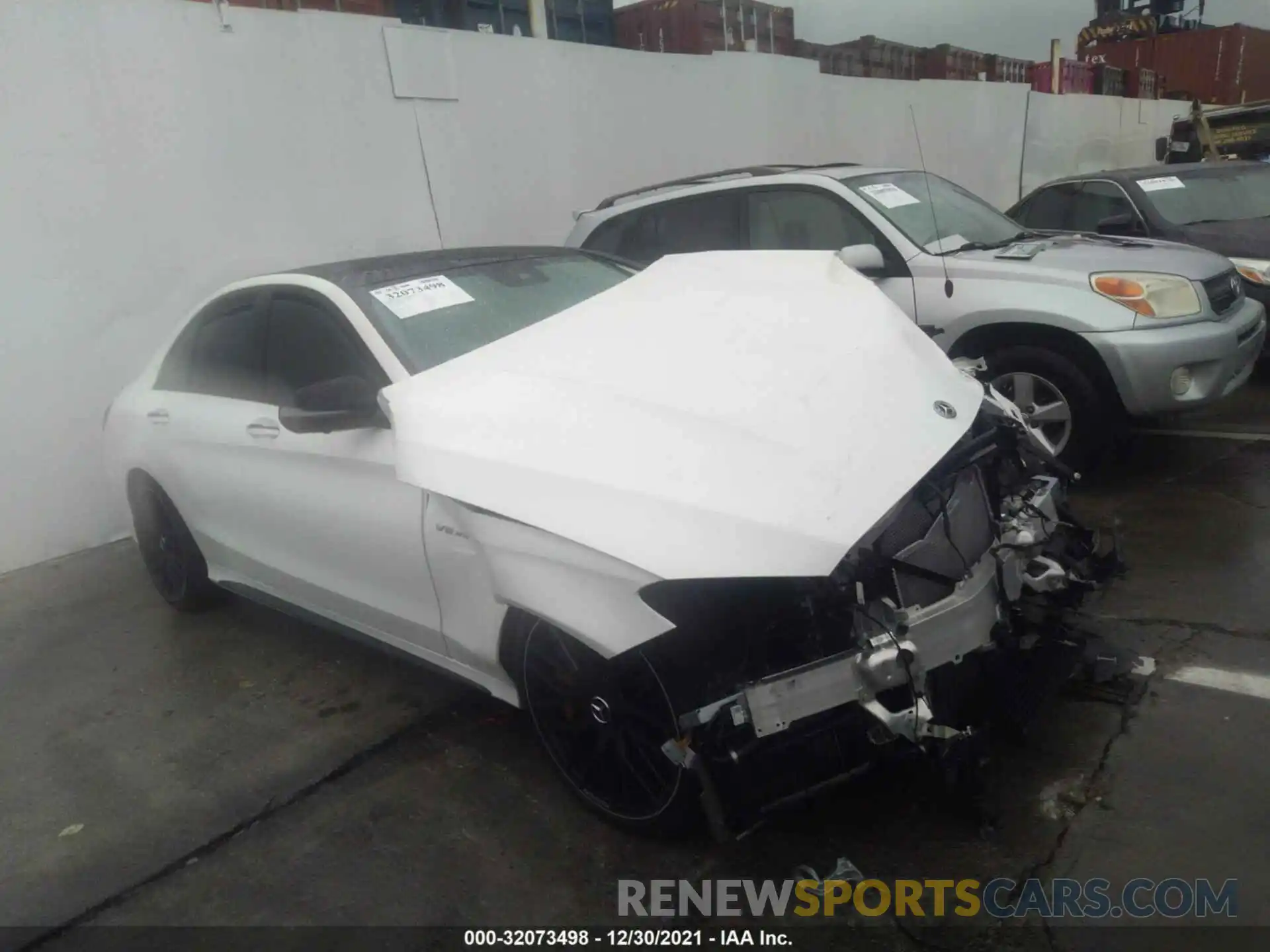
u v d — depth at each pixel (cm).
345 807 320
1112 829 265
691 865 274
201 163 610
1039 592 303
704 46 1024
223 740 371
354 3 739
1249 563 406
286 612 416
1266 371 713
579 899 268
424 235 735
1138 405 477
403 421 284
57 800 345
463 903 272
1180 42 1831
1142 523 461
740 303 334
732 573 229
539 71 793
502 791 320
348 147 682
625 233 648
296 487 362
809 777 254
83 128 559
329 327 353
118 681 429
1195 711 310
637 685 263
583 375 287
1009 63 1483
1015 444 315
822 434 259
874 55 1249
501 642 297
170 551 477
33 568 569
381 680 404
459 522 286
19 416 555
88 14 555
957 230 568
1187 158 1308
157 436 443
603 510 245
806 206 575
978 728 268
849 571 241
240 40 621
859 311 329
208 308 430
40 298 553
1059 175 1410
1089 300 479
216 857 304
